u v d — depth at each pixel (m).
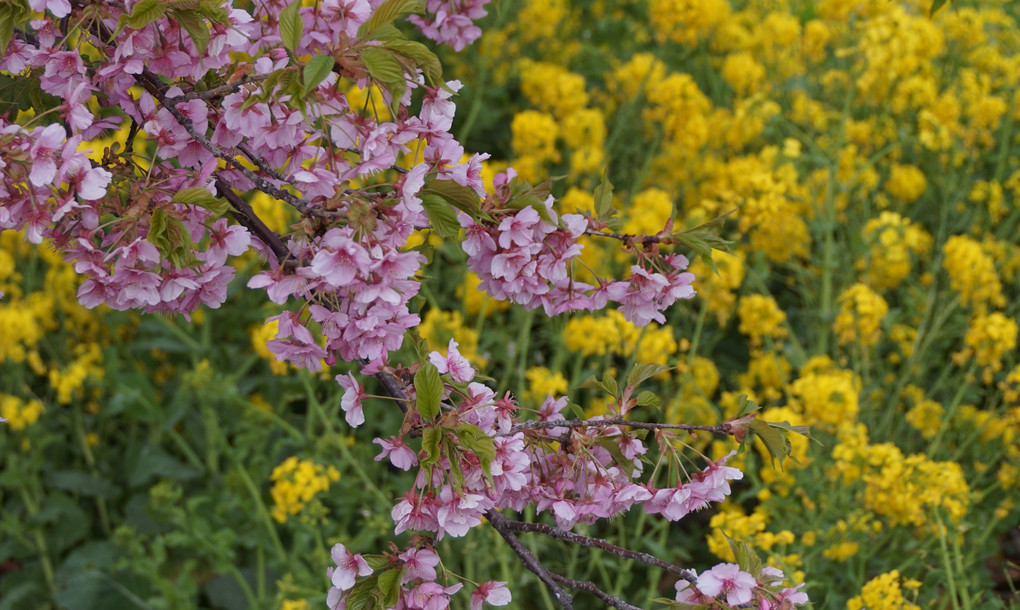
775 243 4.18
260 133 1.48
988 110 4.67
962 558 3.28
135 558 3.37
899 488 3.04
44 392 4.53
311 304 1.50
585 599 3.60
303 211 1.40
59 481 3.99
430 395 1.45
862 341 3.81
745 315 3.87
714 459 3.44
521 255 1.60
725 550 2.89
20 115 2.01
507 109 5.40
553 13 5.52
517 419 1.77
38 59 1.49
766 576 1.55
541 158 4.50
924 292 4.36
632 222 4.09
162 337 4.23
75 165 1.32
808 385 3.33
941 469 3.01
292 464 3.16
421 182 1.39
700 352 4.46
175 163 2.14
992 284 3.91
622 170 4.89
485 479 1.51
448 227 1.50
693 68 5.89
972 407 3.72
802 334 4.67
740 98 5.34
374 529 3.21
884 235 4.04
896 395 3.91
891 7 4.63
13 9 1.41
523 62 5.29
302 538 3.28
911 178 4.59
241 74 1.45
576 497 1.76
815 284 4.47
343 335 1.51
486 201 1.62
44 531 3.99
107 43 1.57
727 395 3.60
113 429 4.30
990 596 3.13
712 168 4.85
